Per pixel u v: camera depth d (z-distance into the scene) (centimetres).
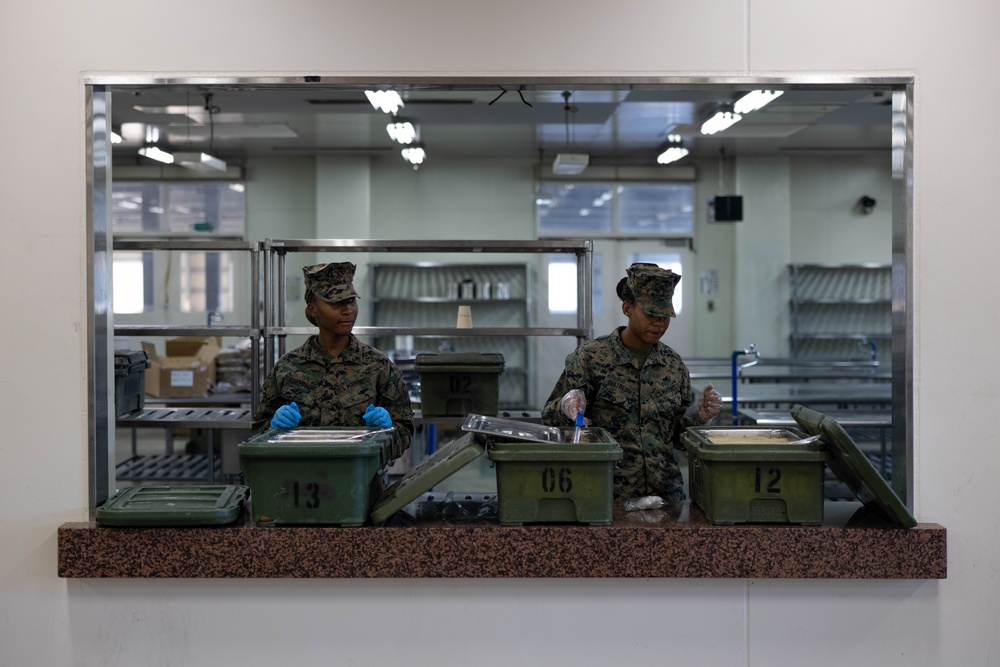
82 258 228
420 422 348
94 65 227
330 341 271
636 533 215
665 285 252
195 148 927
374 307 978
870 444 678
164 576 216
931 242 227
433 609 225
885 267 968
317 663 226
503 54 230
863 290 998
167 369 529
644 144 922
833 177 996
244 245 373
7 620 229
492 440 231
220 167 735
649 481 264
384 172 993
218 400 534
